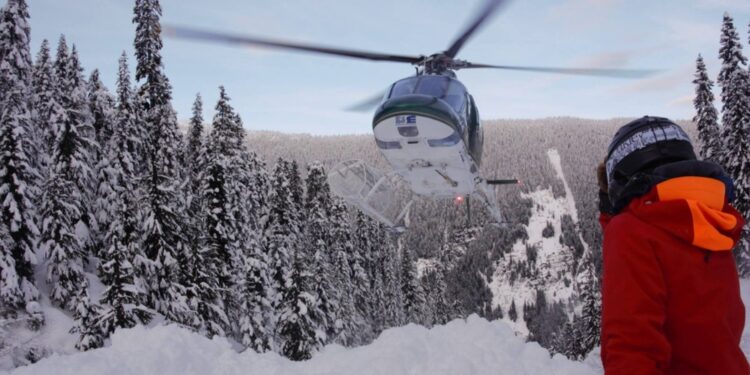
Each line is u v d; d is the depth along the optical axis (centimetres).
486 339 482
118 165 3047
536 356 474
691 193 193
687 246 191
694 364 192
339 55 1192
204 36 899
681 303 191
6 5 3186
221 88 3344
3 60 3156
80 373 420
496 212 1889
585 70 1158
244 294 3278
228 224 3186
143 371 442
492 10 1225
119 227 2661
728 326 191
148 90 2953
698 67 3700
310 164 5141
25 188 2916
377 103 1423
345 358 470
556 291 15375
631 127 218
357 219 5838
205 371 466
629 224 203
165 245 2753
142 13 2983
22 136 2970
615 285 199
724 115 3444
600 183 248
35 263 2980
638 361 184
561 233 18988
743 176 3300
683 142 210
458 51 1399
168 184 2883
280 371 461
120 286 2562
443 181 1513
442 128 1285
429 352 459
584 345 4153
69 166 3262
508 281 16225
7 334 2652
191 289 2816
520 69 1327
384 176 1708
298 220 4544
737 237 200
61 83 3725
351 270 5038
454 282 15800
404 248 6719
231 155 3416
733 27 3481
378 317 5575
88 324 2673
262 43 1011
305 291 3306
